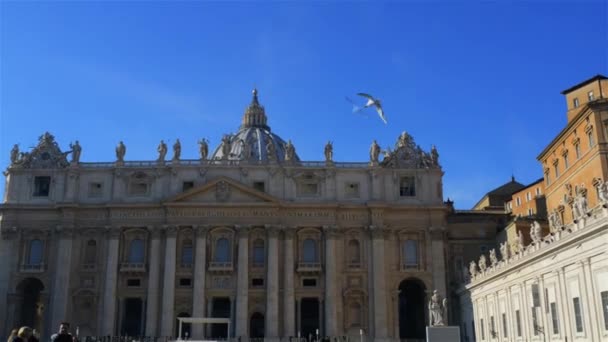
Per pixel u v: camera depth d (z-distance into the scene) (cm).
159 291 8838
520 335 5766
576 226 4422
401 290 9769
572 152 6956
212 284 8844
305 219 9119
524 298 5591
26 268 8944
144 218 9094
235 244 8981
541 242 5162
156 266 8894
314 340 8625
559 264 4716
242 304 8700
